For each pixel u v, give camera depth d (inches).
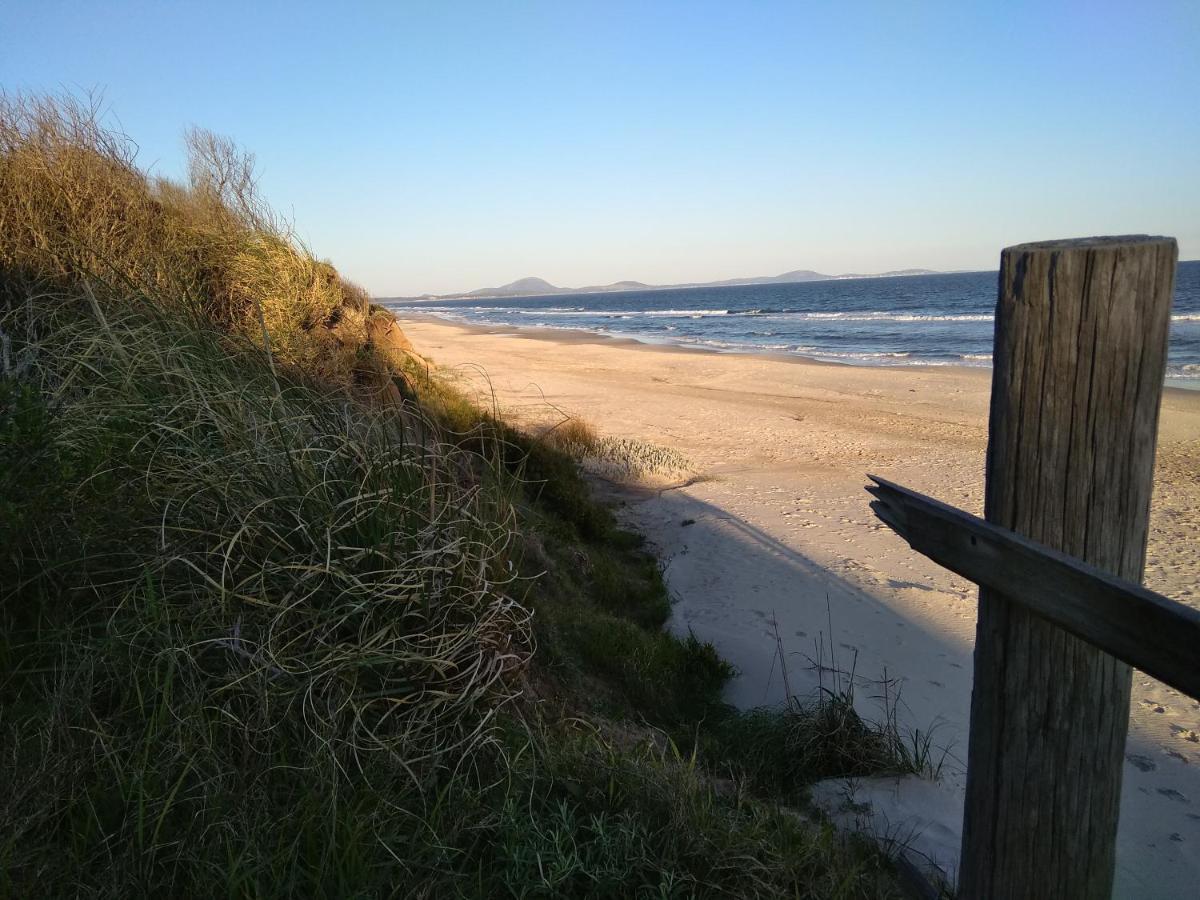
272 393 145.1
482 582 122.0
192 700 91.7
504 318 3403.1
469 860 91.7
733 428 592.1
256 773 89.5
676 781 109.7
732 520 354.9
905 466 469.1
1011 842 74.4
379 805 89.8
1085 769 70.2
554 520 272.2
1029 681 70.2
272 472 120.7
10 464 103.7
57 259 198.8
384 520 115.9
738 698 197.3
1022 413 65.0
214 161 314.3
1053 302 62.2
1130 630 54.4
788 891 98.0
